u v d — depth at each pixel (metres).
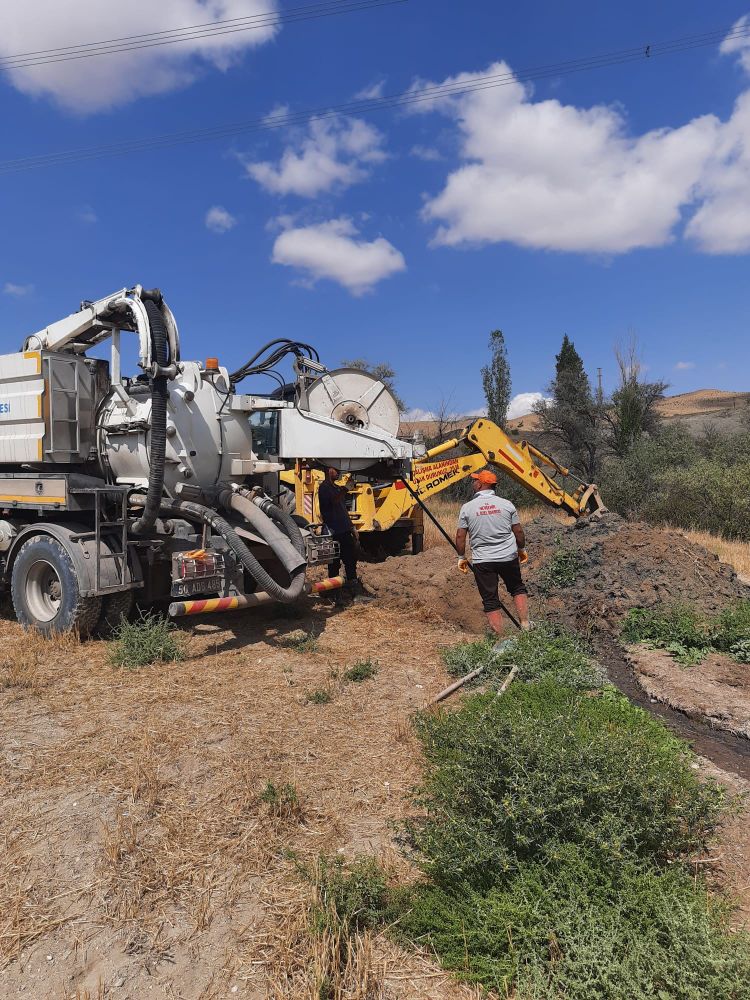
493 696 4.63
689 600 7.23
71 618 6.21
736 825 3.30
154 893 2.81
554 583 7.66
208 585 6.17
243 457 7.43
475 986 2.31
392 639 6.66
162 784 3.70
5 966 2.42
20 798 3.56
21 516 7.29
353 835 3.23
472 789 2.98
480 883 2.70
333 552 7.45
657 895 2.51
